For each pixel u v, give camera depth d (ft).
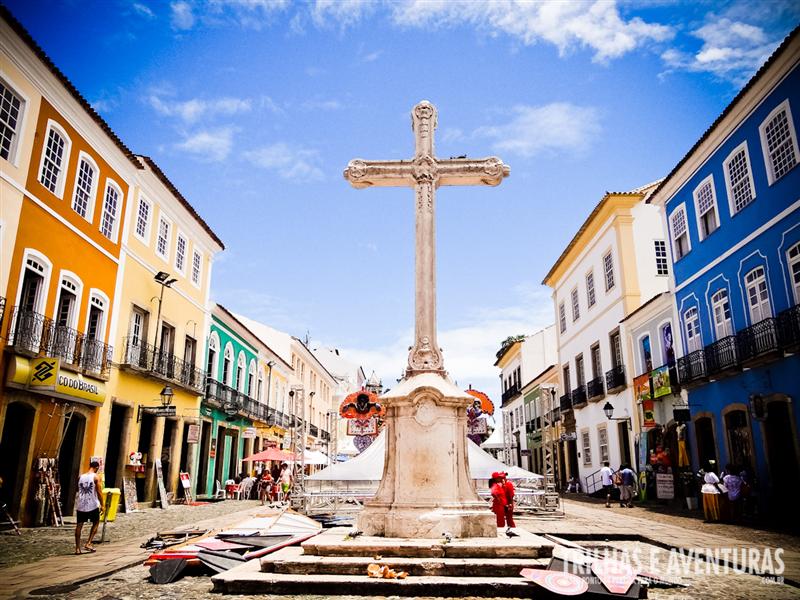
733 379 46.88
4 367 36.63
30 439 38.75
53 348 40.93
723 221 49.14
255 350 93.71
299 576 17.81
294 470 72.49
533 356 120.78
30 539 31.63
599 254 78.43
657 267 70.59
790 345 38.58
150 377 56.18
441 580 17.20
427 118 26.96
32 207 39.99
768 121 43.01
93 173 48.29
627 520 41.57
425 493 21.77
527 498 48.47
